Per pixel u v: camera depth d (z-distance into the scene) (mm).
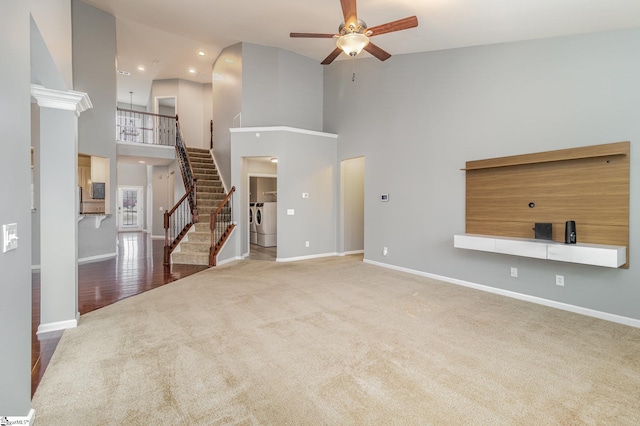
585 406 1862
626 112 3080
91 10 6250
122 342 2695
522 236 3838
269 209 8445
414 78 5215
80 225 6219
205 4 5035
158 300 3840
